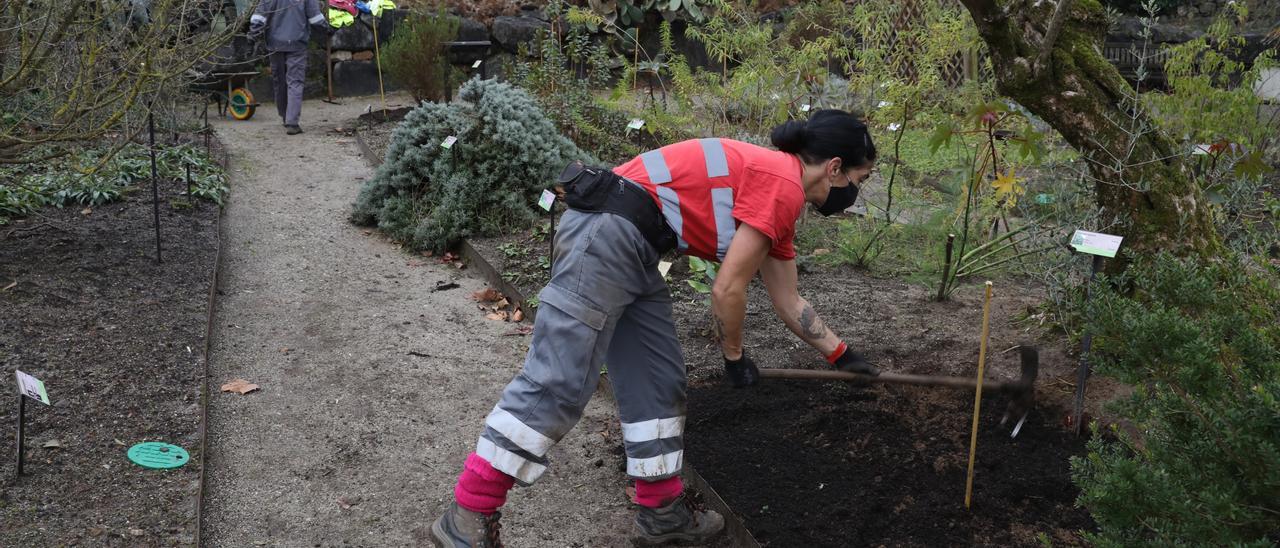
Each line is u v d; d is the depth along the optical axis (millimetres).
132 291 5141
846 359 3254
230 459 3773
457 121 6855
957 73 6969
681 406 3230
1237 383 2395
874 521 3275
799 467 3623
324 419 4145
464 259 6430
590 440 4027
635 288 2951
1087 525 3229
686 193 2869
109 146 7625
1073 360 4473
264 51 10781
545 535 3395
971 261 5668
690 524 3301
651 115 6656
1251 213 5270
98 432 3727
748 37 6316
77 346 4406
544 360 2887
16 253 5473
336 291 5707
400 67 10367
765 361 4586
